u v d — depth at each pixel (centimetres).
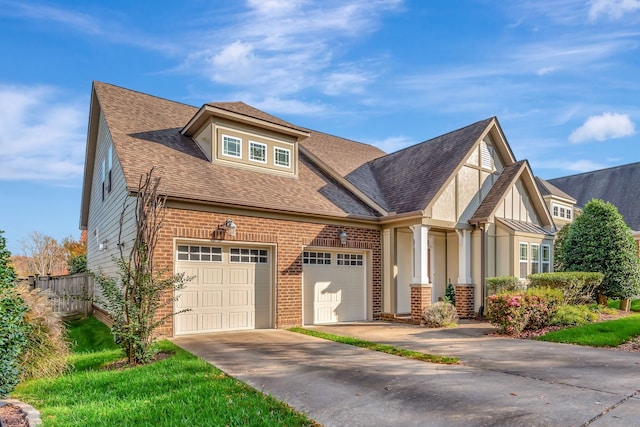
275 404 555
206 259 1182
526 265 1582
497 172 1708
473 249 1566
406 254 1582
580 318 1171
